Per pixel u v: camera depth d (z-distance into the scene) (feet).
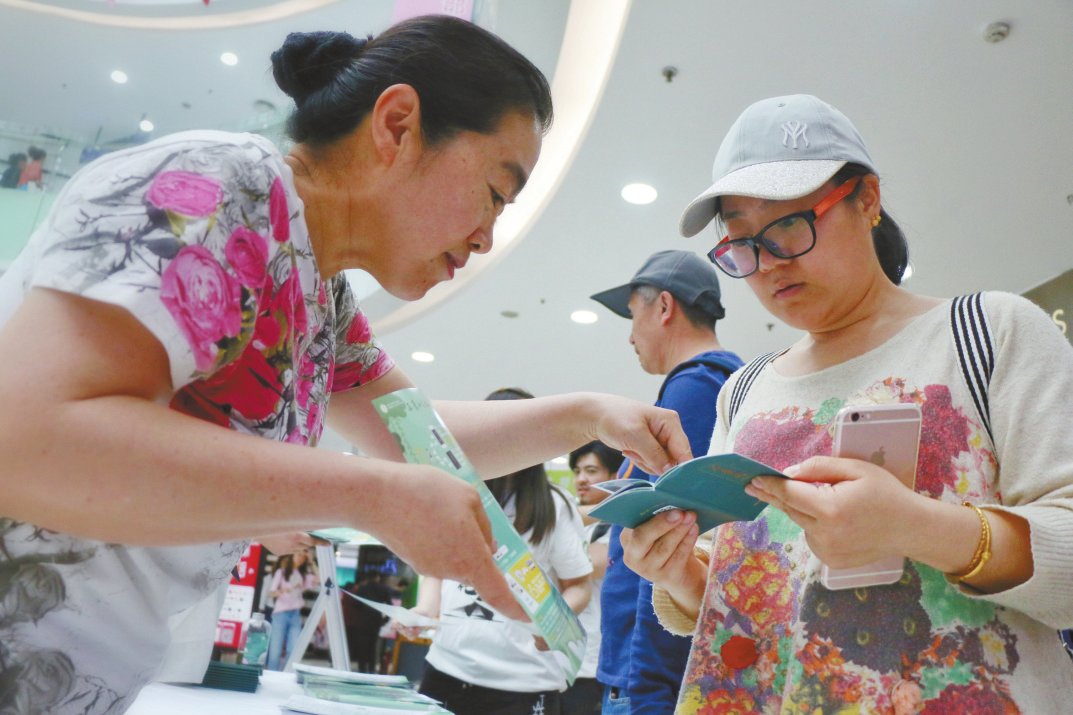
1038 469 2.98
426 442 2.99
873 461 3.13
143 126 34.88
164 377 2.34
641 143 15.87
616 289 8.24
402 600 14.78
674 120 15.06
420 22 3.23
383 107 3.04
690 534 3.56
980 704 2.93
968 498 3.14
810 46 12.84
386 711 3.83
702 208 4.13
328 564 7.15
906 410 3.08
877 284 3.86
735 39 12.80
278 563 13.32
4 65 33.12
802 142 3.79
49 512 2.13
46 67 32.99
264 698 4.43
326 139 3.19
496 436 4.34
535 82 3.29
